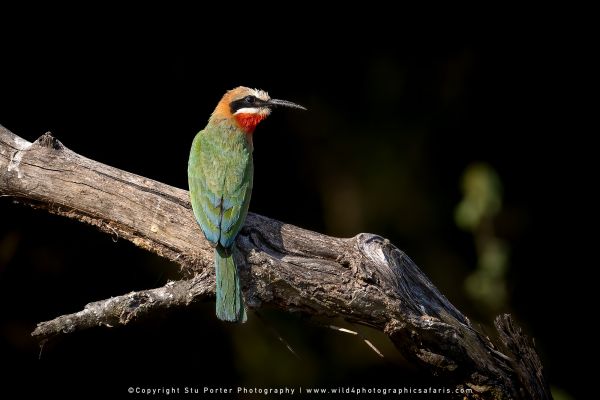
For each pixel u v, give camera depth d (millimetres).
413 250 15672
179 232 8562
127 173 8664
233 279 7996
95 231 14352
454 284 15523
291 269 8070
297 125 15898
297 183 15945
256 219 8672
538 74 16594
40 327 7344
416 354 8352
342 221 15742
